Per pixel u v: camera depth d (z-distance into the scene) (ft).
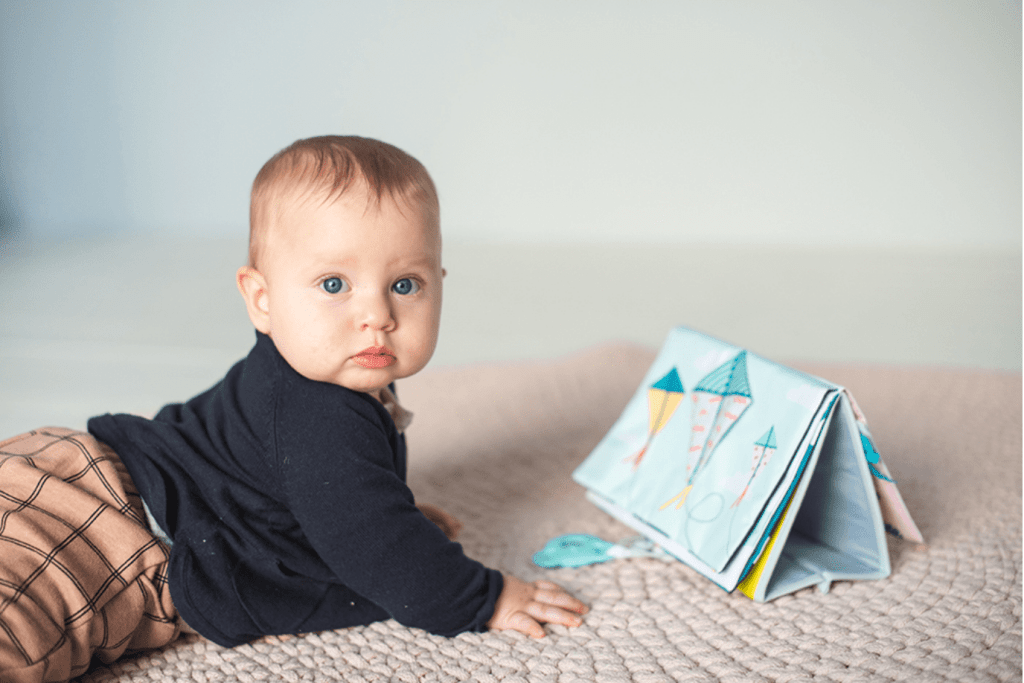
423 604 2.36
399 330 2.33
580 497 3.51
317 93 11.23
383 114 11.37
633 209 11.48
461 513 3.36
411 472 3.77
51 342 6.17
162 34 10.81
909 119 10.64
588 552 2.97
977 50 10.35
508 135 11.36
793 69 10.77
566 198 11.50
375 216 2.24
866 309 7.36
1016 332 6.53
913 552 2.92
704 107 11.05
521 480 3.69
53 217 11.24
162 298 7.55
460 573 2.43
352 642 2.50
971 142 10.56
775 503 2.50
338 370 2.32
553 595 2.63
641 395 3.23
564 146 11.34
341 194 2.24
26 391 5.08
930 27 10.36
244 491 2.37
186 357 5.82
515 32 11.07
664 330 6.67
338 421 2.33
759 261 9.82
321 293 2.26
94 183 11.18
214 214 11.36
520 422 4.39
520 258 10.02
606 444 3.24
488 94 11.26
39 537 2.14
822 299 7.78
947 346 6.16
